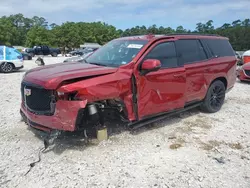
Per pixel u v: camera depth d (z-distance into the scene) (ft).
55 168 11.59
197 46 18.30
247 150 13.78
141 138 14.92
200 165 12.09
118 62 14.61
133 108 14.08
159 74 14.87
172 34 16.81
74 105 11.59
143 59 14.37
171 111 16.34
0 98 24.54
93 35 302.25
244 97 26.63
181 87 16.38
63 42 260.83
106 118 15.38
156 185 10.48
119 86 13.15
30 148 13.39
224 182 10.77
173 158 12.69
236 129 16.84
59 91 11.71
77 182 10.61
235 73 21.83
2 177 10.84
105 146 13.73
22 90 14.03
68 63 15.78
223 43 20.90
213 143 14.55
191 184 10.59
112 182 10.64
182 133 15.89
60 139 14.26
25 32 345.10
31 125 13.37
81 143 13.91
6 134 15.14
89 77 12.42
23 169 11.46
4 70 47.50
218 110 20.75
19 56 49.44
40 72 13.58
